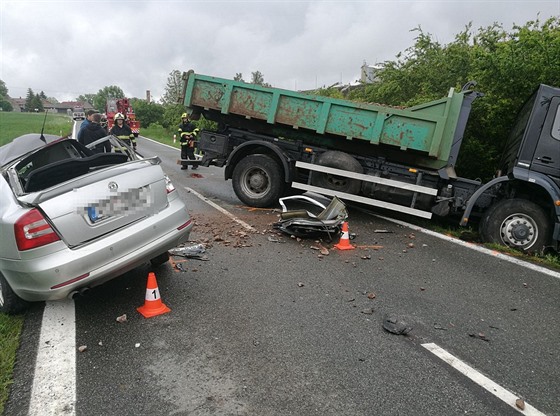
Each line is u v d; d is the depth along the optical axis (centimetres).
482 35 1005
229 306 384
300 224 584
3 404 253
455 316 382
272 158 786
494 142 830
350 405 256
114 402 255
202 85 811
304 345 322
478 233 646
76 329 339
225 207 798
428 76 1173
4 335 330
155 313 366
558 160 570
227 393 264
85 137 767
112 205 355
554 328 366
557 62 728
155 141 2775
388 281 460
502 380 287
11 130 3484
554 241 579
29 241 314
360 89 1725
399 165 722
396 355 312
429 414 250
